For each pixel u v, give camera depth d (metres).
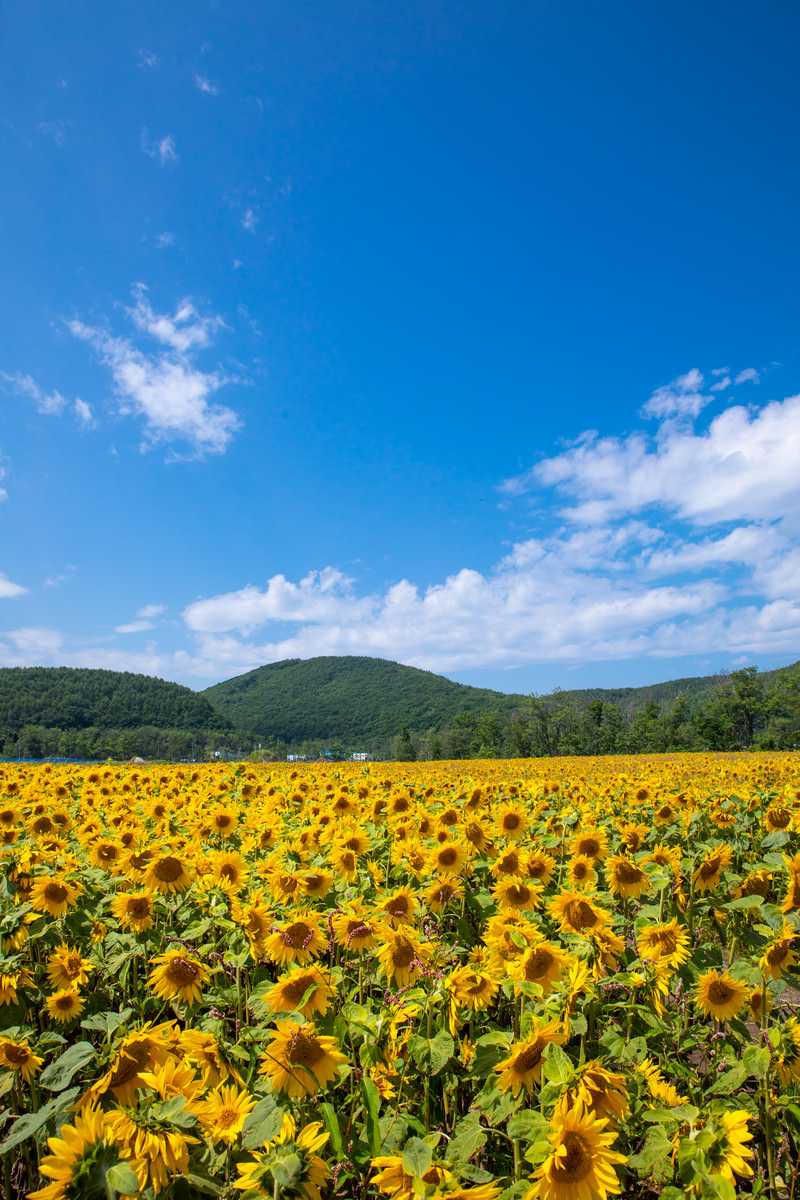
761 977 3.91
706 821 7.79
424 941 4.09
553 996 3.43
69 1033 4.38
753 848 7.12
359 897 5.49
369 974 4.32
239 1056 3.10
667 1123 2.98
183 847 7.02
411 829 7.65
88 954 5.16
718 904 5.14
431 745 124.19
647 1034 3.71
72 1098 2.54
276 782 13.88
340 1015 3.28
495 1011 4.48
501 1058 3.30
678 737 102.12
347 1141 3.09
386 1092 3.27
